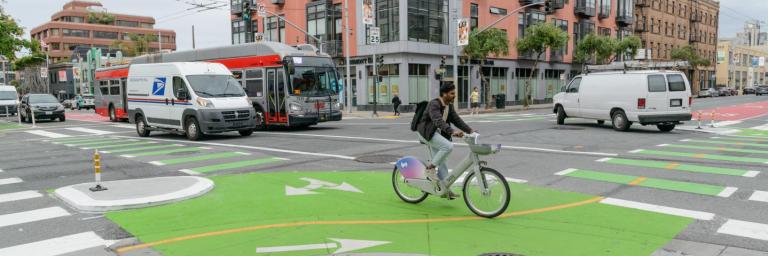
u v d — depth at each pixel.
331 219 6.34
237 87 17.19
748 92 84.69
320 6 39.47
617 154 11.73
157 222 6.28
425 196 7.04
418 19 35.72
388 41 35.72
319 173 9.71
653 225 5.97
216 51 21.55
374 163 10.92
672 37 69.62
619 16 55.72
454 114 6.75
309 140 15.71
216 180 9.06
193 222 6.26
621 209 6.72
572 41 50.25
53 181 9.27
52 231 5.99
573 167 10.02
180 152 13.18
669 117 16.58
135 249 5.31
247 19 27.83
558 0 46.34
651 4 63.06
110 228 6.07
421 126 6.74
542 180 8.76
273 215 6.55
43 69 69.94
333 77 20.48
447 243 5.36
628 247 5.20
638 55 48.34
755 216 6.30
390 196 7.64
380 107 36.41
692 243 5.32
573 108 19.31
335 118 20.45
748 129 18.14
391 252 5.09
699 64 68.25
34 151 13.98
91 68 80.31
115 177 9.68
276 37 43.19
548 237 5.55
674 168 9.74
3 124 27.44
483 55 36.91
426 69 36.91
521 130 18.03
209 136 17.56
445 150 6.59
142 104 18.19
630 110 16.95
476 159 6.36
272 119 19.53
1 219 6.52
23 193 8.16
